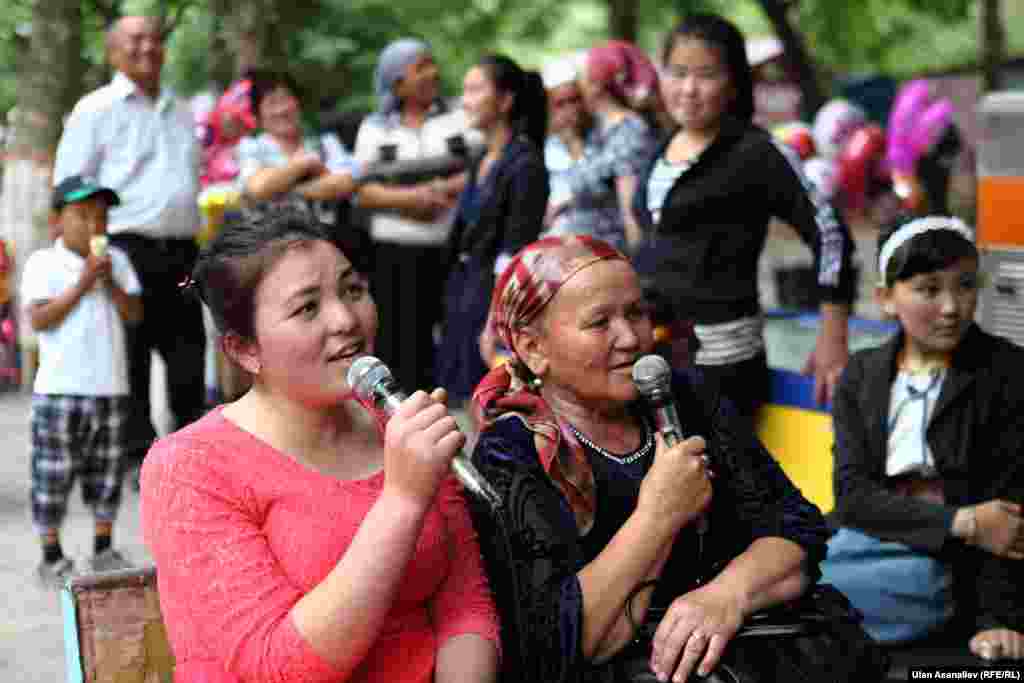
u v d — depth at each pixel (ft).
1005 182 18.11
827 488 17.43
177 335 26.76
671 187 17.39
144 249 26.09
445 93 59.31
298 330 8.96
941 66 86.02
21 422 31.71
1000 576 13.82
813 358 17.94
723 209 17.20
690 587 10.46
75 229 20.35
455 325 24.08
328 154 28.81
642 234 18.04
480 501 10.05
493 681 9.39
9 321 29.66
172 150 26.43
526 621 9.77
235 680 8.76
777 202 17.22
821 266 17.08
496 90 23.82
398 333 29.32
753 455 10.89
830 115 40.42
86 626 9.89
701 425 10.81
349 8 47.26
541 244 10.44
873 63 82.79
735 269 17.37
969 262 13.94
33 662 16.87
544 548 9.81
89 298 20.21
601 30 72.38
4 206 34.65
